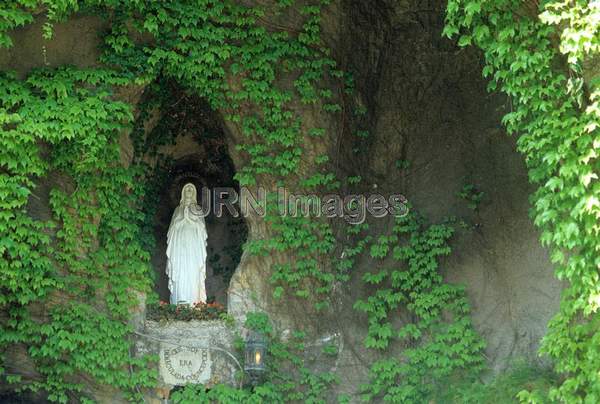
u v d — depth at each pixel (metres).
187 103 16.33
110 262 14.84
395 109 16.58
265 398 15.09
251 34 15.70
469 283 15.58
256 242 15.77
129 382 14.64
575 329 12.11
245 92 15.66
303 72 16.03
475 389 14.60
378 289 15.85
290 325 15.75
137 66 14.92
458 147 16.22
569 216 11.98
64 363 14.23
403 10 16.55
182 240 16.23
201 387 15.02
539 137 12.20
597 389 11.87
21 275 13.61
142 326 15.15
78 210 14.55
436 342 15.29
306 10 16.02
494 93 16.02
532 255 15.11
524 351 14.77
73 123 13.85
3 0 13.30
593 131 11.80
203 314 15.66
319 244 15.87
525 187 15.42
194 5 15.30
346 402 15.32
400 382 15.38
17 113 13.60
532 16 12.03
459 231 15.82
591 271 11.91
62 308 14.28
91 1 14.48
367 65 16.58
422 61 16.58
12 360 14.07
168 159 16.75
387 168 16.45
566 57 12.05
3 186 13.34
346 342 15.76
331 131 16.19
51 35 13.96
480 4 11.94
